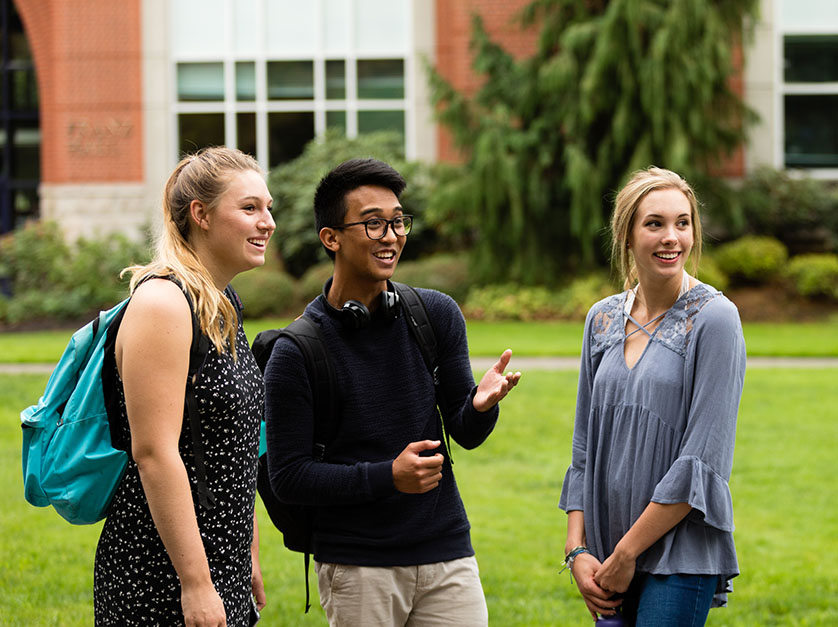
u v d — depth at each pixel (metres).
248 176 2.45
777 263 15.32
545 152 14.97
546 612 4.39
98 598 2.40
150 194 17.95
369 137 17.47
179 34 18.31
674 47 14.36
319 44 18.36
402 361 2.77
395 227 2.74
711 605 2.77
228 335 2.41
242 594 2.44
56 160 18.48
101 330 2.38
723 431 2.59
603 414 2.78
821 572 4.87
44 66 18.70
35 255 16.34
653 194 2.76
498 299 15.09
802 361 10.93
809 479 6.44
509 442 7.50
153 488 2.22
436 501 2.75
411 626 2.78
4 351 11.95
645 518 2.59
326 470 2.61
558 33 15.38
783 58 17.33
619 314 2.86
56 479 2.32
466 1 17.23
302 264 16.97
